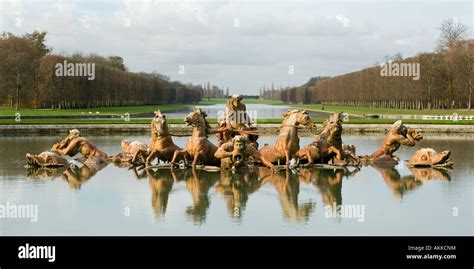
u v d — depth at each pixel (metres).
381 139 45.94
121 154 29.11
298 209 17.27
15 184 21.98
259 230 14.78
